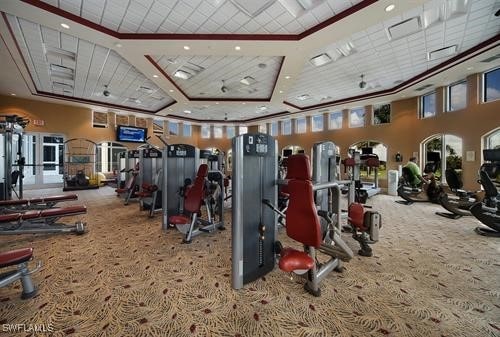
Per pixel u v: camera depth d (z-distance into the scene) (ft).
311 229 6.00
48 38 15.34
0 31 13.97
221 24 13.52
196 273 8.00
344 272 8.09
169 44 15.07
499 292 6.88
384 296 6.66
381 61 19.15
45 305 6.11
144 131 39.11
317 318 5.73
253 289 7.04
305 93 28.58
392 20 13.47
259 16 12.82
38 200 13.96
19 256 6.12
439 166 25.05
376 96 27.96
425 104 27.14
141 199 17.62
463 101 22.34
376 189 26.76
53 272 7.93
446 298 6.57
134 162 25.91
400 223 14.65
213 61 19.01
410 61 19.20
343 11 12.34
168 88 24.32
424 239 11.64
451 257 9.43
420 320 5.66
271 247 8.41
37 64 19.47
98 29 13.52
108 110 35.19
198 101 30.04
